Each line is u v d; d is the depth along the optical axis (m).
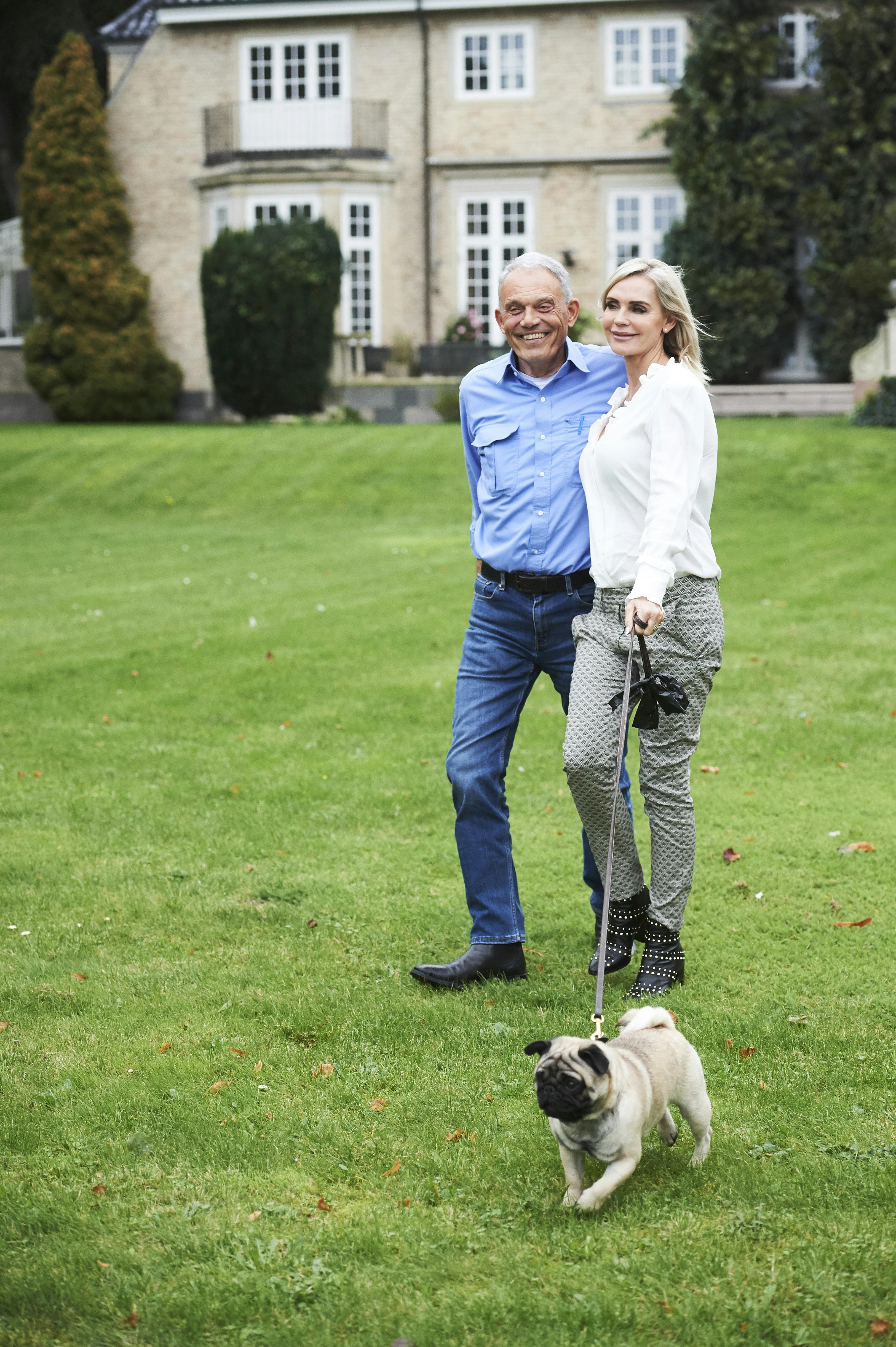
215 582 11.69
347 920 4.38
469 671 3.98
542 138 24.92
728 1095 3.10
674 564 3.53
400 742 6.62
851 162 23.05
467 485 17.19
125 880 4.75
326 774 6.08
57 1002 3.71
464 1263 2.47
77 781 6.00
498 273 25.41
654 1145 2.90
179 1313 2.34
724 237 23.30
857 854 4.86
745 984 3.79
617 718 3.61
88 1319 2.34
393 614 9.92
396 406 24.00
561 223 25.16
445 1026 3.54
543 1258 2.48
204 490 17.53
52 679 7.98
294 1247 2.51
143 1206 2.69
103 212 25.00
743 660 8.11
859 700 7.10
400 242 25.45
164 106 25.53
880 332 20.41
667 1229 2.56
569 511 3.80
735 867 4.78
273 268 22.69
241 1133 2.96
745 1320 2.27
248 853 5.05
